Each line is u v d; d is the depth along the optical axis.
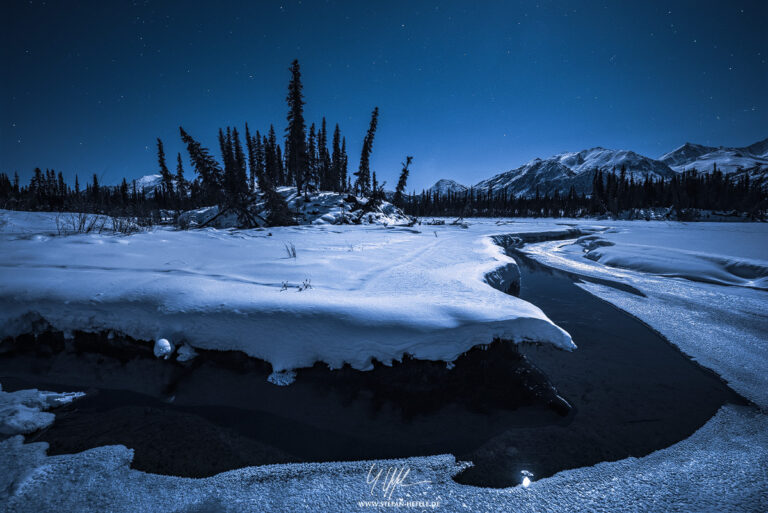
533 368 3.83
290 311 3.88
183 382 3.42
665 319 5.78
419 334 3.72
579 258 13.59
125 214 11.54
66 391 3.23
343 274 5.98
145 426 2.77
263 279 5.32
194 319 3.90
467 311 4.18
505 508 2.08
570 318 5.98
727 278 8.16
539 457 2.53
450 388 3.40
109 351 3.94
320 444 2.63
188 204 35.97
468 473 2.37
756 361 4.18
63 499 2.02
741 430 2.87
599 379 3.70
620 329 5.38
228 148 41.59
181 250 7.18
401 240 12.66
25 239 6.66
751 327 5.29
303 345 3.67
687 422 2.98
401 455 2.54
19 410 2.78
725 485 2.24
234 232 11.80
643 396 3.39
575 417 3.03
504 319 4.05
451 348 3.80
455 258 8.58
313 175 37.78
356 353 3.63
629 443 2.70
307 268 6.25
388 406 3.12
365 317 3.84
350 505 2.08
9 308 4.03
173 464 2.36
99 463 2.33
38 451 2.43
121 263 5.66
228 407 3.06
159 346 3.72
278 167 48.62
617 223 41.34
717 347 4.61
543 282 9.02
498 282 7.07
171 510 2.00
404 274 6.25
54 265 5.26
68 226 8.62
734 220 51.88
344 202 29.50
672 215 58.09
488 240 14.59
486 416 3.02
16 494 2.03
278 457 2.48
